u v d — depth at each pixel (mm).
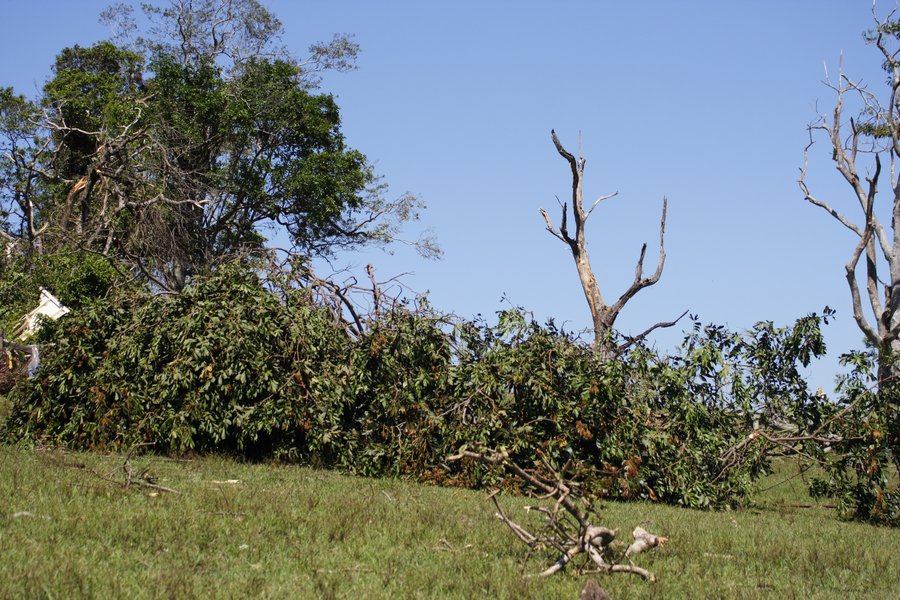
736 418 15281
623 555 8125
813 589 7887
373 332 14969
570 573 7668
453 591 6887
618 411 14430
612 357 15078
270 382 14125
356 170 43062
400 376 14766
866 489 14461
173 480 11023
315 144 43125
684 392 14781
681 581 7754
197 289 14891
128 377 14266
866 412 14547
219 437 13953
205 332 14273
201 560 7188
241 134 40844
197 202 35062
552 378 14430
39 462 11367
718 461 14758
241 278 15289
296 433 14648
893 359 15273
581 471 9008
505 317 15094
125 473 10617
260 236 43062
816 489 14812
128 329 14531
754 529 11305
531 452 14219
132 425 13969
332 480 12914
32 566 6309
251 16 44875
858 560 9375
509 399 14570
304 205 41625
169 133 38406
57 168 41625
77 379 14141
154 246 33281
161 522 8109
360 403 15234
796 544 10055
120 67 47594
